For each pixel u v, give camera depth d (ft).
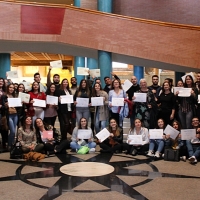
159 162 17.75
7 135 21.83
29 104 20.89
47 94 21.57
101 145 20.39
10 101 19.98
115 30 26.91
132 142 19.80
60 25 26.78
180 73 40.73
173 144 19.25
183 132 18.58
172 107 20.43
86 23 26.84
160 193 12.44
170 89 20.97
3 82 21.02
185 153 18.79
